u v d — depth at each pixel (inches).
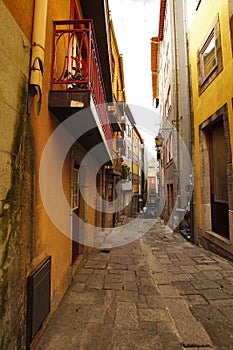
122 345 79.8
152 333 86.6
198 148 244.4
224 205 198.2
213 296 118.6
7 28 61.8
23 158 72.3
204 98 225.0
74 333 86.6
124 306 107.7
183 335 85.2
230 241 172.7
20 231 69.7
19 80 69.5
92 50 115.3
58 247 111.3
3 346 57.4
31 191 78.4
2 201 59.0
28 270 75.2
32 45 78.3
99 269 164.1
